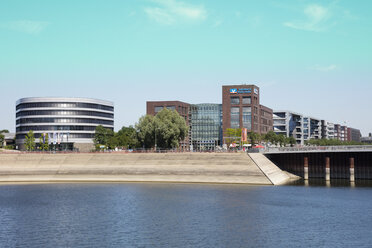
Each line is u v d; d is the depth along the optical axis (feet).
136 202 359.05
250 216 301.84
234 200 367.45
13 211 324.19
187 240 237.66
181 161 543.39
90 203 356.59
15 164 570.05
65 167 560.20
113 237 244.83
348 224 277.85
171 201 362.33
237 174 505.66
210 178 507.30
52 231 260.21
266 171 513.04
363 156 554.46
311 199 376.48
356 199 378.12
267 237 244.42
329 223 280.72
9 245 230.07
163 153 556.51
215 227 268.41
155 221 285.64
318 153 582.76
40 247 225.97
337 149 526.16
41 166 565.53
